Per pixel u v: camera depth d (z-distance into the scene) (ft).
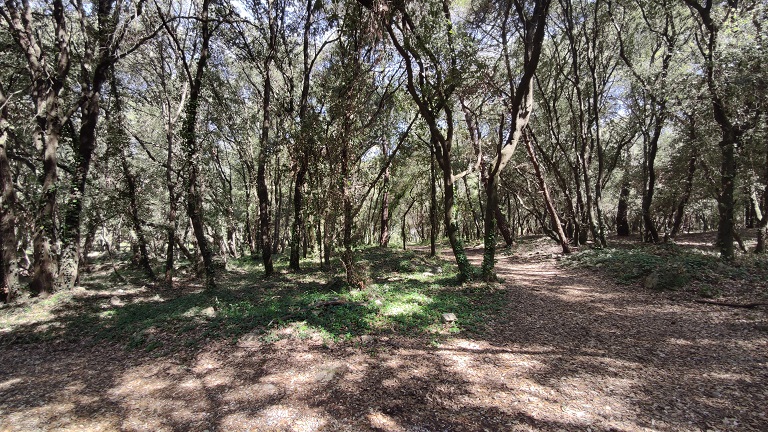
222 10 45.19
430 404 15.34
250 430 14.10
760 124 34.81
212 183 71.92
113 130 49.24
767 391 15.05
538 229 148.46
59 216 52.37
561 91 66.95
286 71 62.69
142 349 24.25
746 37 34.35
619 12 54.75
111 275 58.95
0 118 40.04
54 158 42.32
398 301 29.76
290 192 73.87
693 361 18.34
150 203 62.85
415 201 106.93
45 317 33.35
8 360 24.26
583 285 37.19
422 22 33.45
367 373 18.19
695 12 45.75
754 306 25.07
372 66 43.11
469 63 34.91
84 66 44.83
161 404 16.58
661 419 13.69
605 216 114.73
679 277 32.58
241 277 56.08
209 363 20.56
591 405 14.89
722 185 39.40
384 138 61.05
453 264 58.13
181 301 36.78
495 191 37.45
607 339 22.02
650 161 56.95
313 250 76.18
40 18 48.44
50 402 17.42
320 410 15.23
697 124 42.14
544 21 31.09
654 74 46.93
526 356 19.86
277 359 20.13
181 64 56.03
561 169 81.10
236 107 77.97
